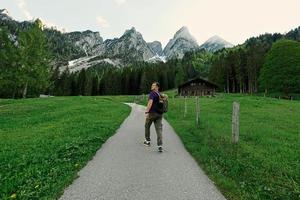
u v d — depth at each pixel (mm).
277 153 9992
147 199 5746
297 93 74750
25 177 6805
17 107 28781
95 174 7262
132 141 11969
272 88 74188
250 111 27516
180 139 12805
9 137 12914
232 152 9539
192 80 84938
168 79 152500
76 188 6262
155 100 10320
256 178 7012
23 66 52656
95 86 133875
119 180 6824
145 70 139875
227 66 112062
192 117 22297
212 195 6027
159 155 9500
